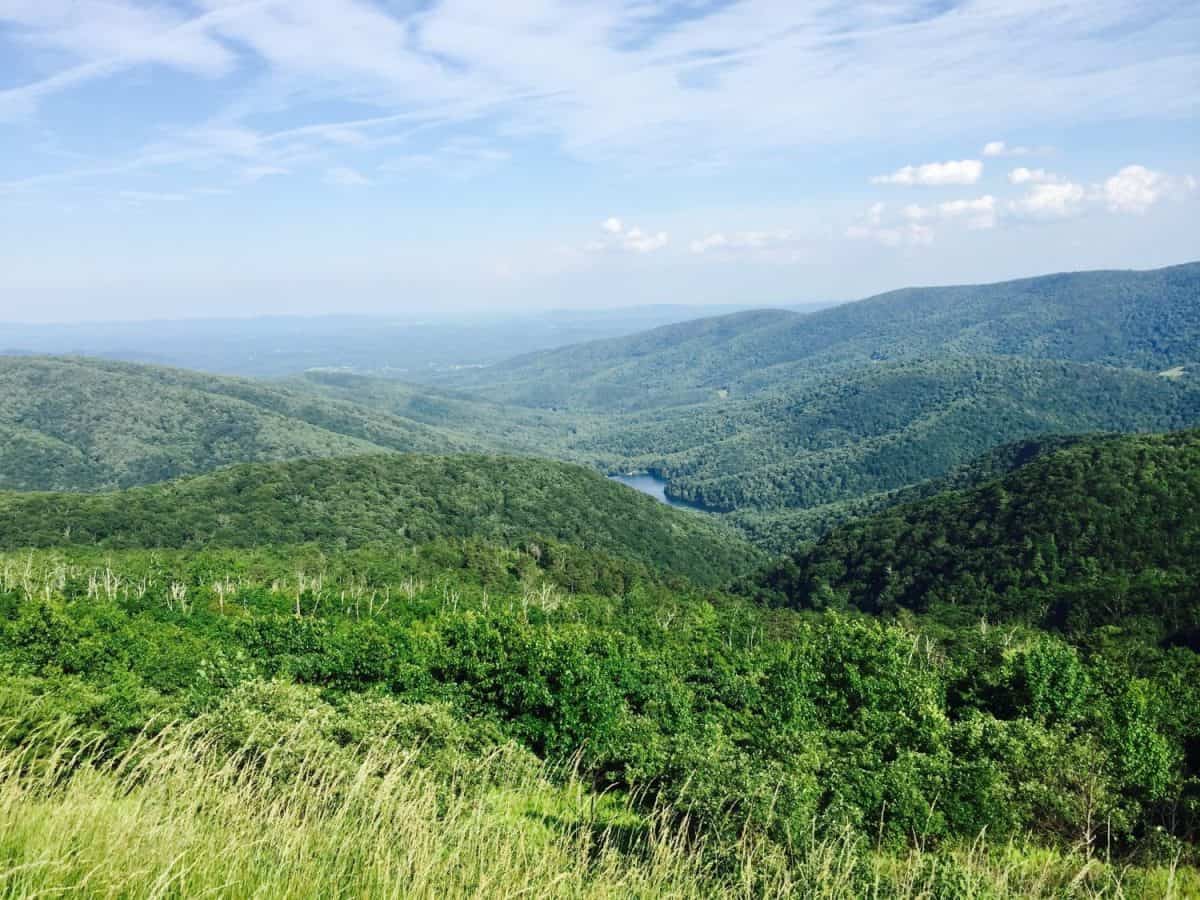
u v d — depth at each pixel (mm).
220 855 5305
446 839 6441
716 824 9922
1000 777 15438
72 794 5746
